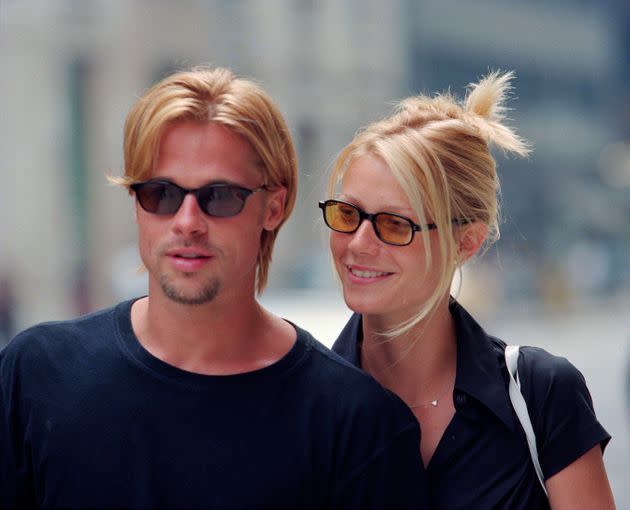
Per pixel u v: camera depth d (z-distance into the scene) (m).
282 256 69.12
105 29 82.56
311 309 39.66
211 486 7.79
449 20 107.38
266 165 8.22
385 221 9.11
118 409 7.96
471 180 9.44
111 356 8.18
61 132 81.50
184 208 7.92
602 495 9.44
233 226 8.02
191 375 8.05
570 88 123.50
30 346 8.30
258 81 9.04
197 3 87.12
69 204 81.44
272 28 91.94
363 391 8.24
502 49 113.69
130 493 7.80
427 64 105.31
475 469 9.18
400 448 8.23
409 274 9.16
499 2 114.12
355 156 9.34
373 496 8.07
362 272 9.32
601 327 87.69
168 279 8.01
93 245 81.38
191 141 7.96
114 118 82.50
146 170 8.02
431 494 9.20
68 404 8.00
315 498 8.00
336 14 95.94
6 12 79.69
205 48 87.69
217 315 8.18
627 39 129.38
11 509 8.16
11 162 80.00
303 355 8.35
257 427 7.97
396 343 9.70
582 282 109.25
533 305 90.62
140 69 83.88
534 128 119.44
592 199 122.50
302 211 70.38
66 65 81.94
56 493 7.86
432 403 9.69
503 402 9.23
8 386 8.19
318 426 8.08
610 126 126.81
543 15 119.44
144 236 8.12
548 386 9.41
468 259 10.03
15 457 8.09
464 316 9.84
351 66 96.94
